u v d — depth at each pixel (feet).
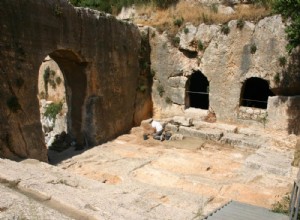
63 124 60.39
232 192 31.17
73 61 46.98
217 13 59.93
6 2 33.47
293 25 42.88
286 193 30.48
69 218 14.37
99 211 16.78
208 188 32.22
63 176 25.41
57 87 65.57
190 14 60.95
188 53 60.39
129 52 57.06
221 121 58.18
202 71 59.16
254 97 70.23
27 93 36.76
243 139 49.24
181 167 38.78
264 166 37.47
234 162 40.91
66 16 41.86
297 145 38.91
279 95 52.95
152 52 63.10
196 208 26.43
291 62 50.19
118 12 77.15
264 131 53.06
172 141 51.06
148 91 63.67
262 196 30.07
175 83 62.08
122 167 38.29
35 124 37.91
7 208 14.66
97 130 49.42
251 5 58.80
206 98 75.51
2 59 33.47
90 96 48.93
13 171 22.72
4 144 33.76
